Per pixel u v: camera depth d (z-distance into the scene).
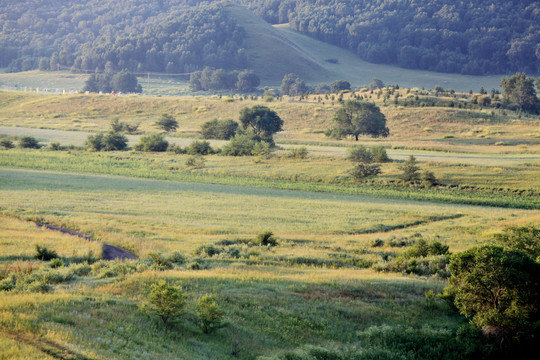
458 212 59.50
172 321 18.50
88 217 47.75
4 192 61.72
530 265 19.83
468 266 20.69
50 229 38.78
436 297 23.98
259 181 84.12
